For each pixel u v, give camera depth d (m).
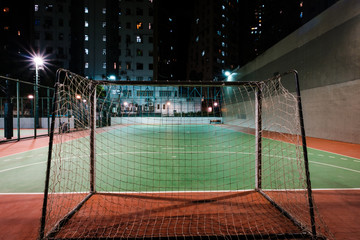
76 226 2.20
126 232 2.09
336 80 9.82
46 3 35.94
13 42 34.41
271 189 3.38
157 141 9.60
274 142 8.51
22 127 16.50
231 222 2.30
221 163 5.23
